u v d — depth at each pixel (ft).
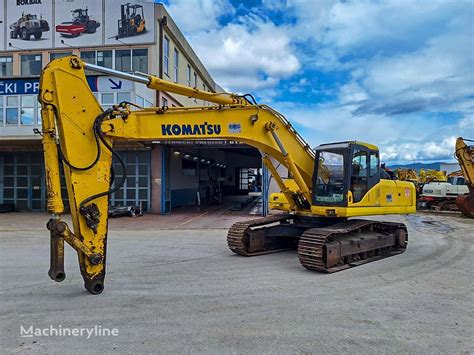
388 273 22.57
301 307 16.33
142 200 58.90
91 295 17.78
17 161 62.69
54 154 16.19
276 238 30.07
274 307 16.30
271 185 53.67
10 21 67.31
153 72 63.05
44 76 16.25
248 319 14.87
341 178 25.57
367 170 26.89
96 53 65.10
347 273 22.50
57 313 15.47
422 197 67.05
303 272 22.66
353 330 13.88
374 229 29.01
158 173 58.59
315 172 26.43
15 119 54.19
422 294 18.34
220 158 99.66
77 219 16.89
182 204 71.00
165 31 66.95
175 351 12.15
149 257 27.04
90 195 17.17
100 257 17.48
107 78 53.31
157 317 15.03
